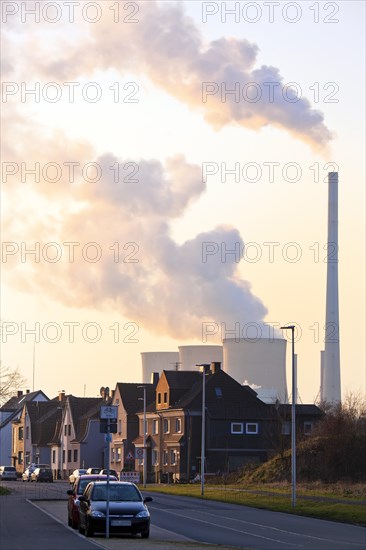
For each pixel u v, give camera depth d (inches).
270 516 3265.3
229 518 3134.8
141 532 2251.5
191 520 3004.4
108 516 2172.7
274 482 5836.6
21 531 2401.6
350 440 5639.8
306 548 2101.4
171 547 1941.4
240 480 6166.3
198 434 7042.3
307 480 5644.7
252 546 2148.1
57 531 2404.0
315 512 3368.6
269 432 6934.1
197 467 6978.4
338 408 6072.8
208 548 1943.9
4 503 3737.7
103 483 2385.6
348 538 2404.0
